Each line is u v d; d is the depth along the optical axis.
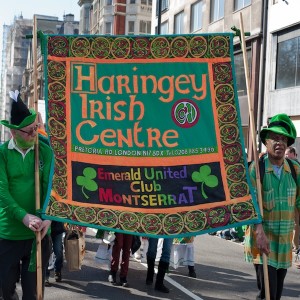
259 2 21.91
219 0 25.28
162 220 4.74
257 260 5.09
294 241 5.52
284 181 5.02
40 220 4.07
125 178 4.80
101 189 4.76
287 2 20.22
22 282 4.28
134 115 4.88
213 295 7.10
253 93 21.94
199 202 4.79
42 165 4.39
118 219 4.70
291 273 9.12
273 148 4.98
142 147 4.86
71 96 4.86
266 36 21.59
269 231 4.99
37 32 4.83
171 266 8.80
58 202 4.56
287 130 5.03
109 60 4.91
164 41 4.92
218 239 13.50
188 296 6.96
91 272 8.18
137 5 47.81
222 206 4.77
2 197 4.11
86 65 4.89
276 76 21.14
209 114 4.89
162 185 4.81
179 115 4.89
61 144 4.77
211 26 25.84
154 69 4.91
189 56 4.92
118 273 8.06
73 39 4.89
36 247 4.13
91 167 4.79
